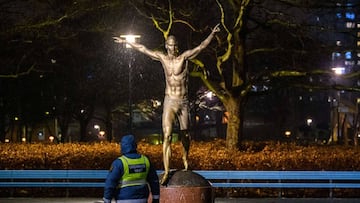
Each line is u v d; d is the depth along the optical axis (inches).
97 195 765.9
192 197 460.8
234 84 890.7
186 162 490.9
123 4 858.1
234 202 707.4
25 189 772.6
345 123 1964.8
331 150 844.6
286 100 2219.5
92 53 1505.9
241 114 884.0
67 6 920.3
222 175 748.6
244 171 747.4
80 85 1786.4
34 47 1207.6
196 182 467.5
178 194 459.8
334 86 884.6
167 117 475.5
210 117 2819.9
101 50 1513.3
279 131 2263.8
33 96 1977.1
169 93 478.0
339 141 2033.7
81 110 2095.2
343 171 748.0
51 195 770.2
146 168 314.8
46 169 776.3
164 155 474.0
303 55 914.1
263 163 764.0
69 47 1232.2
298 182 754.8
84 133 2074.3
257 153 796.6
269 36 946.7
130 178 309.6
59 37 955.3
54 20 888.9
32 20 922.7
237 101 878.4
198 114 2319.1
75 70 1690.5
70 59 1584.6
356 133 2196.1
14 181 764.0
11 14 1004.6
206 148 863.7
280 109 2233.0
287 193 763.4
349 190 757.9
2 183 751.1
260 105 2755.9
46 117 2124.8
